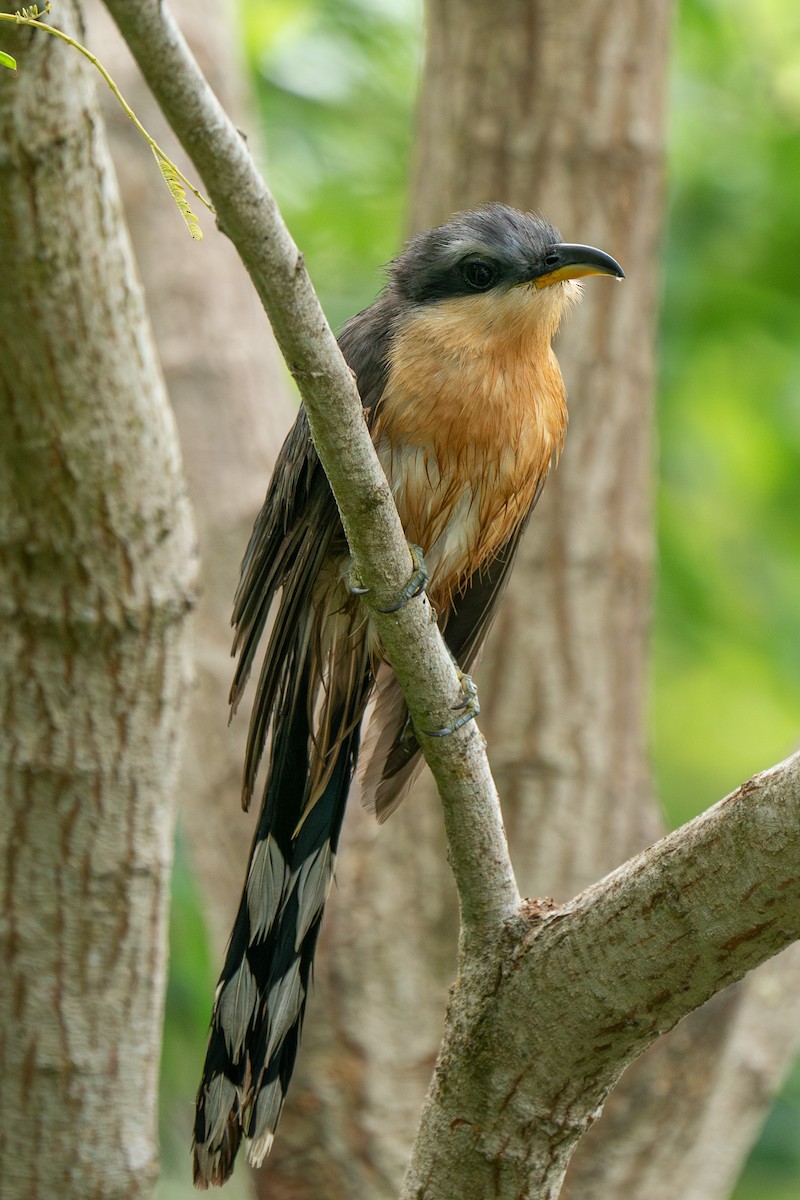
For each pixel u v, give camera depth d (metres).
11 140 7.06
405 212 11.92
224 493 12.09
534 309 8.82
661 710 17.66
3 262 7.29
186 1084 12.54
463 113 11.38
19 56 6.91
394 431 8.73
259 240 5.25
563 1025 6.20
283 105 15.19
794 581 15.69
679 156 14.01
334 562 8.59
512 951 6.32
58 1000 8.30
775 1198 13.59
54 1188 8.45
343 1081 10.48
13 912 8.22
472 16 11.36
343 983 10.72
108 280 7.57
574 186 11.27
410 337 8.77
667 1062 10.31
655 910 5.90
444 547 9.14
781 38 15.07
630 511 11.38
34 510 7.73
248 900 8.02
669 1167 10.30
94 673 8.02
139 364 7.82
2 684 8.01
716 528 15.56
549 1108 6.38
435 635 6.50
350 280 15.18
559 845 10.95
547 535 11.16
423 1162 6.61
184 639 8.27
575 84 11.29
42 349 7.47
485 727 11.12
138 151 12.88
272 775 8.33
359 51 15.43
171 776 8.42
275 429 12.70
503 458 8.90
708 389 14.86
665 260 13.77
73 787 8.12
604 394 11.25
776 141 13.86
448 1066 6.47
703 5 14.54
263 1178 10.48
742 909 5.74
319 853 8.21
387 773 8.51
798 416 14.56
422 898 10.92
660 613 15.25
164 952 8.66
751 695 17.11
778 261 13.80
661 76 11.56
